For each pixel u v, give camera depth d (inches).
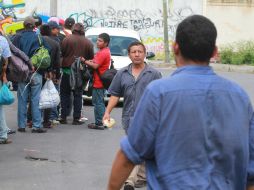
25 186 365.7
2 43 450.0
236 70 1405.0
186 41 154.8
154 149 151.9
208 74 154.9
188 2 1665.8
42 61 516.4
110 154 463.2
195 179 146.8
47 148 475.2
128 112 354.9
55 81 553.0
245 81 1115.3
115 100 365.4
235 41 1658.5
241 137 152.3
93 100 573.9
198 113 149.9
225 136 150.7
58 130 559.2
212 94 152.3
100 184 375.9
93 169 413.1
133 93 352.8
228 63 1529.3
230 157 150.6
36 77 525.0
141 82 352.8
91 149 479.5
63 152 463.8
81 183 376.5
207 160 148.8
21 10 1625.2
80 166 420.5
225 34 1662.2
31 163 425.7
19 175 390.9
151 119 150.5
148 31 1696.6
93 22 1720.0
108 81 543.5
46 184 371.6
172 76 155.1
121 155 154.9
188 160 148.3
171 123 149.4
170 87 151.6
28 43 518.9
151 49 1692.9
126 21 1707.7
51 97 533.3
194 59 155.9
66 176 392.5
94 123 586.2
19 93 534.6
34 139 510.6
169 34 1681.8
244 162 153.0
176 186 147.1
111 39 788.0
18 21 1106.7
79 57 568.4
